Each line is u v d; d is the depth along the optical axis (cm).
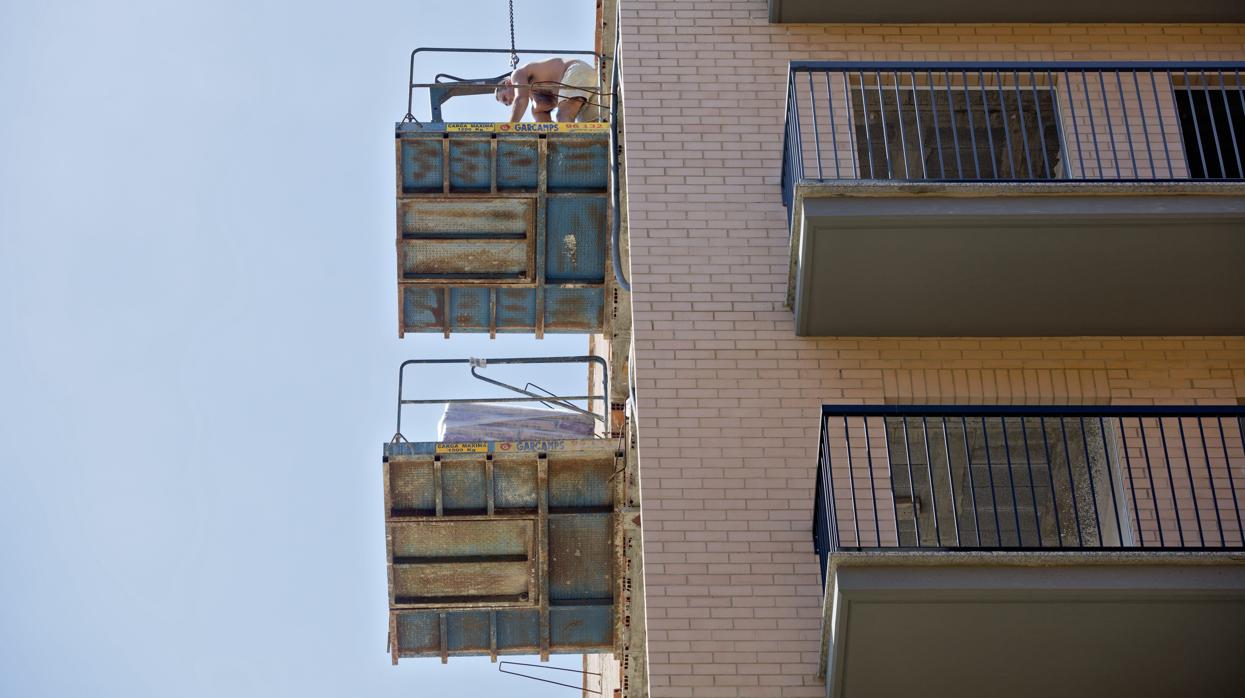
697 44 2006
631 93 1967
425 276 2252
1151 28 2050
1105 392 1809
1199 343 1845
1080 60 2025
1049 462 1691
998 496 1766
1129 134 1792
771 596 1673
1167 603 1502
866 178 1802
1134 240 1705
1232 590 1494
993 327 1822
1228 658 1555
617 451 2091
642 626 2155
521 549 2180
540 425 2245
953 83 1981
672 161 1923
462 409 2252
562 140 2134
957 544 1733
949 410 1602
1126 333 1841
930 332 1827
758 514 1716
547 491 2128
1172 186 1691
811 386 1791
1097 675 1582
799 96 1953
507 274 2259
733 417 1769
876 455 1755
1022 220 1683
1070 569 1502
